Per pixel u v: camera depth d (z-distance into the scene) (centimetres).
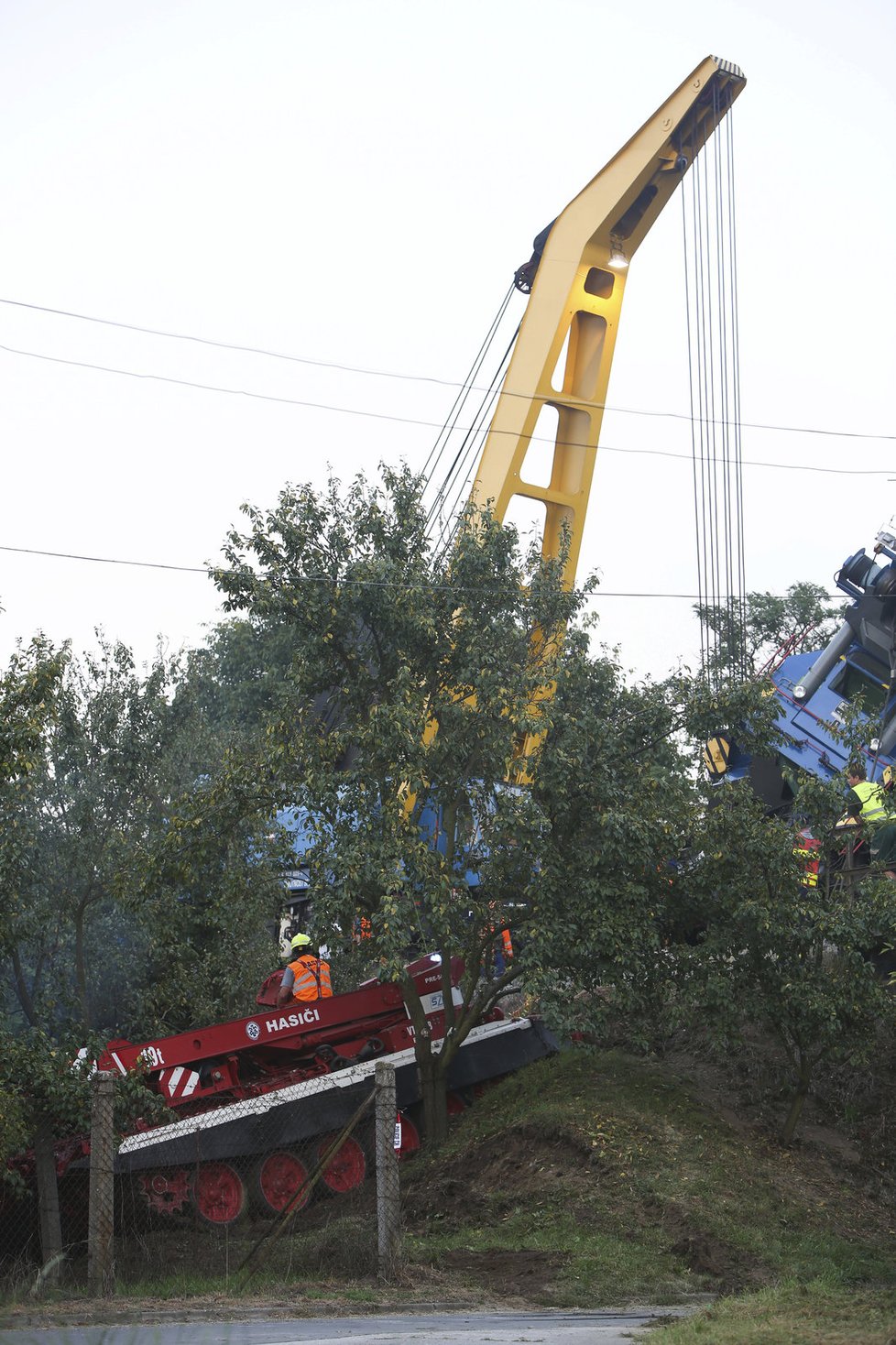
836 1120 1764
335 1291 1120
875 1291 1134
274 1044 1780
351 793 1717
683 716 1838
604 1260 1272
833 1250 1362
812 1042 1664
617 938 1652
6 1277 1259
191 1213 1566
